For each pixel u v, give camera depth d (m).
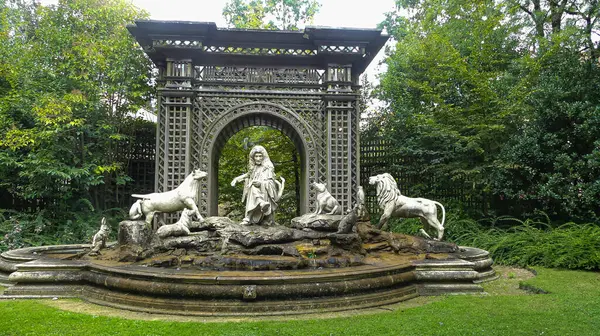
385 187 9.26
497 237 10.67
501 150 12.41
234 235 7.52
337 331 4.57
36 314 5.32
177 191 8.48
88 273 6.64
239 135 17.89
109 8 13.54
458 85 14.23
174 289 5.48
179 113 11.67
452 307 5.63
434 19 16.47
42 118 11.48
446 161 13.95
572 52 12.19
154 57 11.97
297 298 5.53
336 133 11.98
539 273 8.18
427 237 9.27
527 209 12.70
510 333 4.52
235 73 12.17
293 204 19.12
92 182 12.52
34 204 13.49
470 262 7.09
